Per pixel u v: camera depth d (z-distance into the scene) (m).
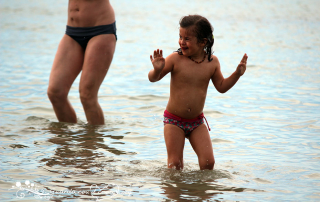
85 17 21.59
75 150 17.45
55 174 14.66
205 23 15.80
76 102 26.72
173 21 79.56
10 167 15.24
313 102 25.89
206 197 12.79
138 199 12.62
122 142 18.80
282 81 32.12
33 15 87.75
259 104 25.61
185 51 15.95
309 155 16.89
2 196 12.73
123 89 30.06
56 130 20.50
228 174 14.87
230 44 52.84
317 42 53.50
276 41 55.03
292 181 14.18
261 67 37.81
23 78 32.91
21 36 58.69
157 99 27.44
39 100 26.50
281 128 20.77
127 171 15.09
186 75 15.95
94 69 21.33
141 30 67.19
